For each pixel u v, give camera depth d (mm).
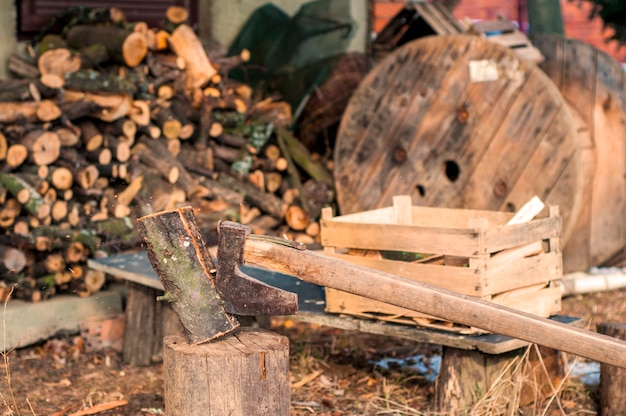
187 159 7055
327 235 4516
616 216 7465
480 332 4113
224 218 6773
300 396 4801
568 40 7441
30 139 5926
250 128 7492
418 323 4250
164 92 6988
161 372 5398
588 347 3242
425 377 5008
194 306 3395
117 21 7328
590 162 7176
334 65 9156
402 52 7387
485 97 6992
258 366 3330
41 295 5938
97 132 6398
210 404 3303
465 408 4227
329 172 8281
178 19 7312
